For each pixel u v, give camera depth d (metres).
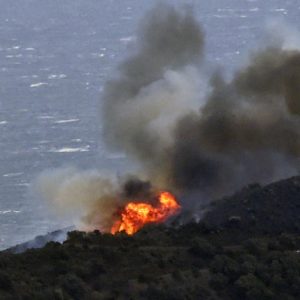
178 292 124.31
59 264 130.00
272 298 126.50
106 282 126.62
